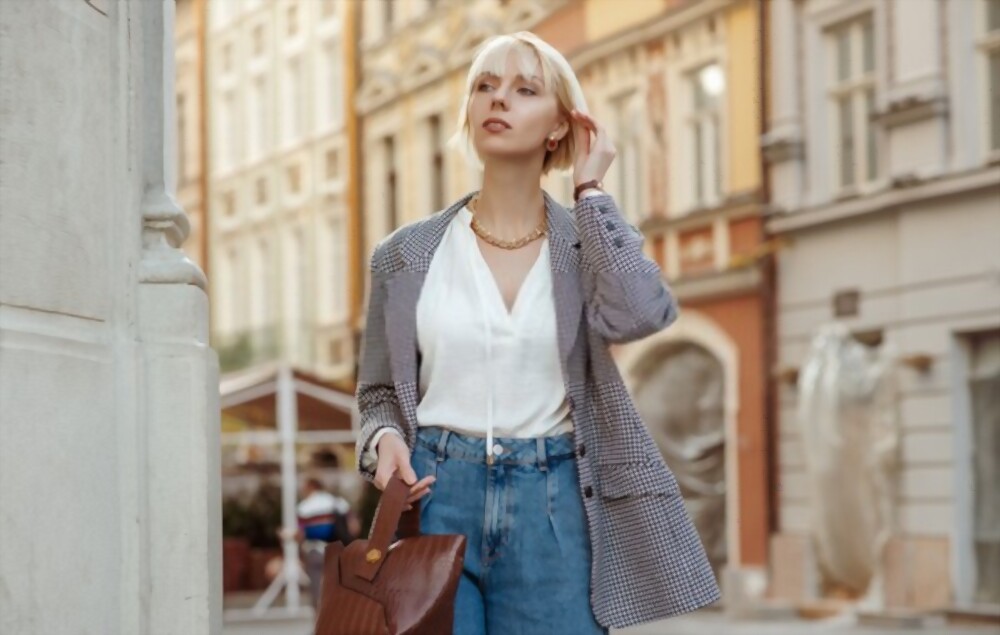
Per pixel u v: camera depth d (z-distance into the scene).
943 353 20.25
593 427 3.72
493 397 3.68
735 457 23.69
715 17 24.28
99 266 3.84
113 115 3.96
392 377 3.79
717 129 24.41
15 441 3.37
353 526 17.55
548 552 3.64
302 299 36.94
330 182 35.88
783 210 23.09
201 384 3.99
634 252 3.69
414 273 3.78
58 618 3.53
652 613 3.68
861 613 19.89
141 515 3.92
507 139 3.77
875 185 21.64
